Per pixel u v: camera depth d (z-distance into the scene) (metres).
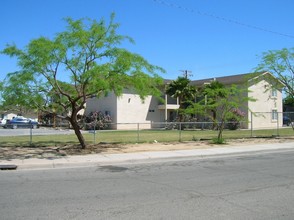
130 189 8.84
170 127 41.50
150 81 17.00
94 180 10.13
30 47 15.16
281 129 39.38
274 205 7.21
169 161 14.71
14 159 14.13
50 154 15.77
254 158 15.60
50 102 17.42
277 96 45.62
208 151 17.48
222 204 7.30
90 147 18.41
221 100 21.53
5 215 6.50
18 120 42.97
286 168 12.40
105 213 6.64
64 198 7.84
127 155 15.67
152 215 6.51
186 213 6.64
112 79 15.70
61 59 15.59
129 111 43.31
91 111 46.12
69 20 15.89
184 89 40.31
